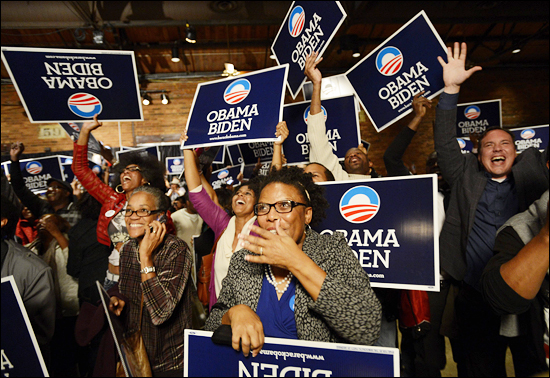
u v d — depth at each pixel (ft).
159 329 4.87
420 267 4.79
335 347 3.01
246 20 24.53
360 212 5.22
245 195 5.73
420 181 4.99
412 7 23.91
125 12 23.41
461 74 5.93
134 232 5.22
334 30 6.38
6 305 3.92
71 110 7.49
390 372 2.88
